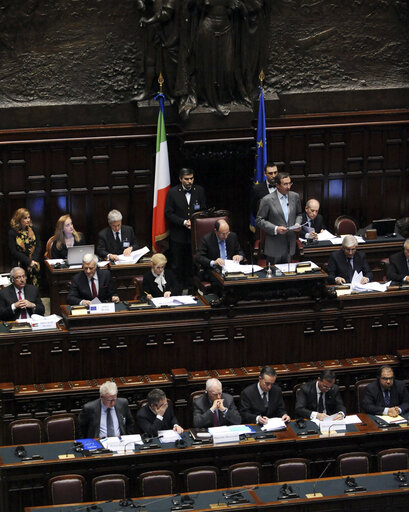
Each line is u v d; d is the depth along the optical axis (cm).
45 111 4431
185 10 4334
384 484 3156
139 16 4425
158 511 3000
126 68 4469
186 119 4406
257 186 4303
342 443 3416
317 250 4238
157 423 3338
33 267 4247
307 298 3797
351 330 3853
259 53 4462
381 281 4347
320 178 4734
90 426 3356
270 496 3083
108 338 3662
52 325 3619
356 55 4684
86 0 4381
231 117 4444
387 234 4391
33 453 3219
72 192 4516
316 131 4675
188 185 4359
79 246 4116
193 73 4419
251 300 3750
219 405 3397
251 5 4375
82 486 3109
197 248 4134
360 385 3603
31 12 4334
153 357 3716
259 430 3378
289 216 3844
